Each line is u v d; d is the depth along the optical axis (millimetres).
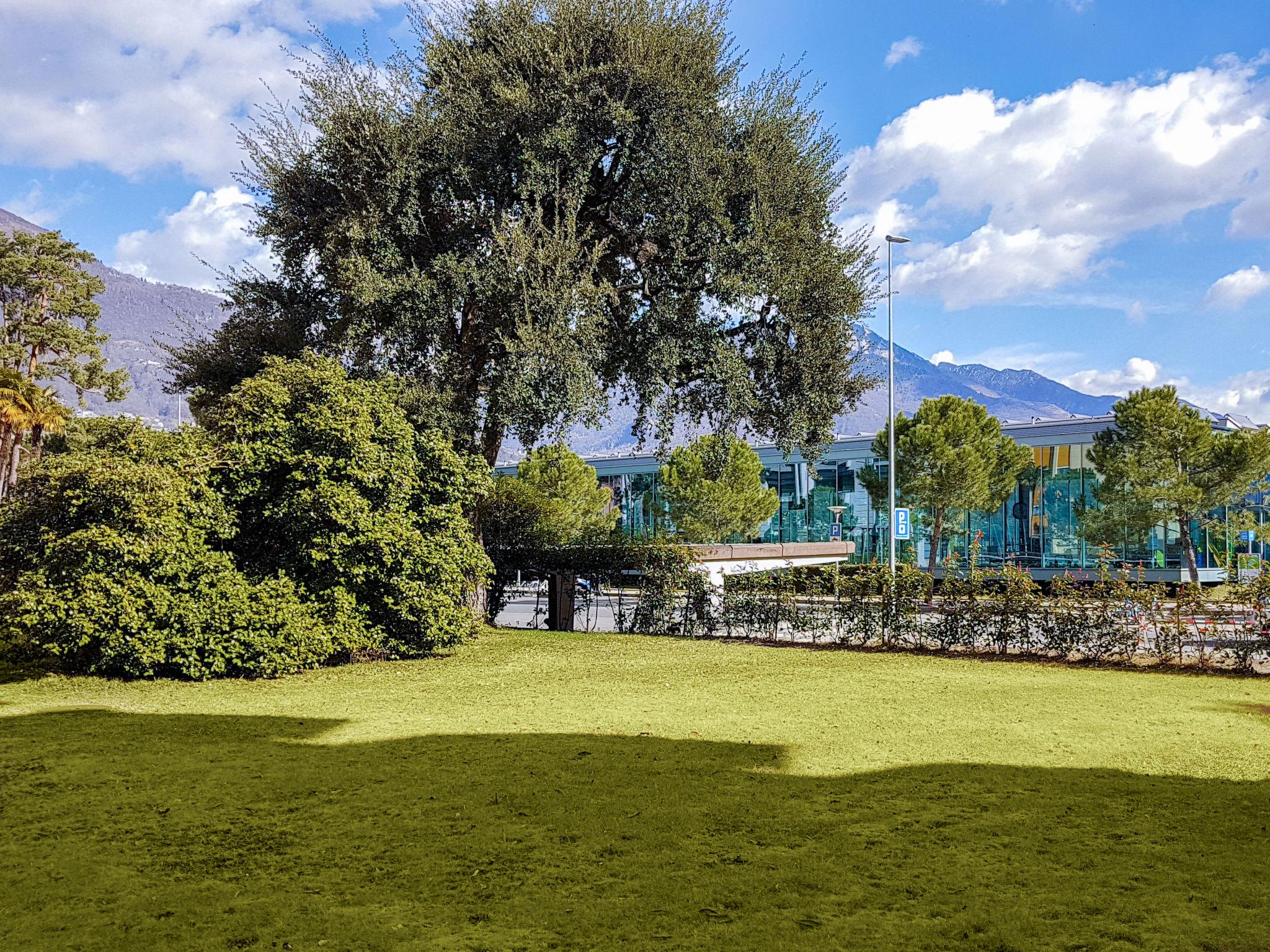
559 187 14500
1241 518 27656
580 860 4707
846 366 15969
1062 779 6254
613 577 17422
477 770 6508
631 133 14305
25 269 50250
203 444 12547
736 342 16078
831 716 8578
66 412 44312
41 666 11695
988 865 4621
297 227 15102
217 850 4875
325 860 4727
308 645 11703
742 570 24188
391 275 14094
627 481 48375
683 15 15312
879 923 3926
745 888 4324
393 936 3812
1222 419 35000
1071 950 3682
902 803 5699
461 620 13445
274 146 15133
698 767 6582
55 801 5797
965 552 36281
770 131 15234
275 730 8008
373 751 7152
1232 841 4984
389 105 14359
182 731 8000
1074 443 33844
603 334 14695
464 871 4559
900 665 12461
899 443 29719
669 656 13438
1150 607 12570
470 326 15219
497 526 18688
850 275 15875
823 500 41656
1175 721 8344
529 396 13617
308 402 12672
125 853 4836
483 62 14492
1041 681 10969
